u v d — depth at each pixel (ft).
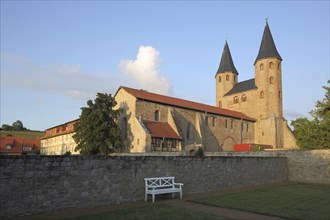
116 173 46.85
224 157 67.26
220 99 245.24
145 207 42.01
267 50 217.97
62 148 208.33
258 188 67.26
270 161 82.33
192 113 168.04
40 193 38.55
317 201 49.34
